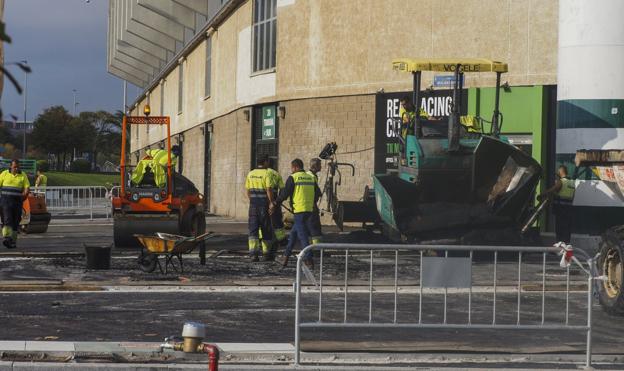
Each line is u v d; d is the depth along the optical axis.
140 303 20.52
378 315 18.66
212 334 16.41
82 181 151.38
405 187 32.22
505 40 45.22
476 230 31.55
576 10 33.78
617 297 18.75
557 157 34.81
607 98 33.31
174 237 26.58
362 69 50.41
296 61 54.59
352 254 33.50
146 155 35.09
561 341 15.98
